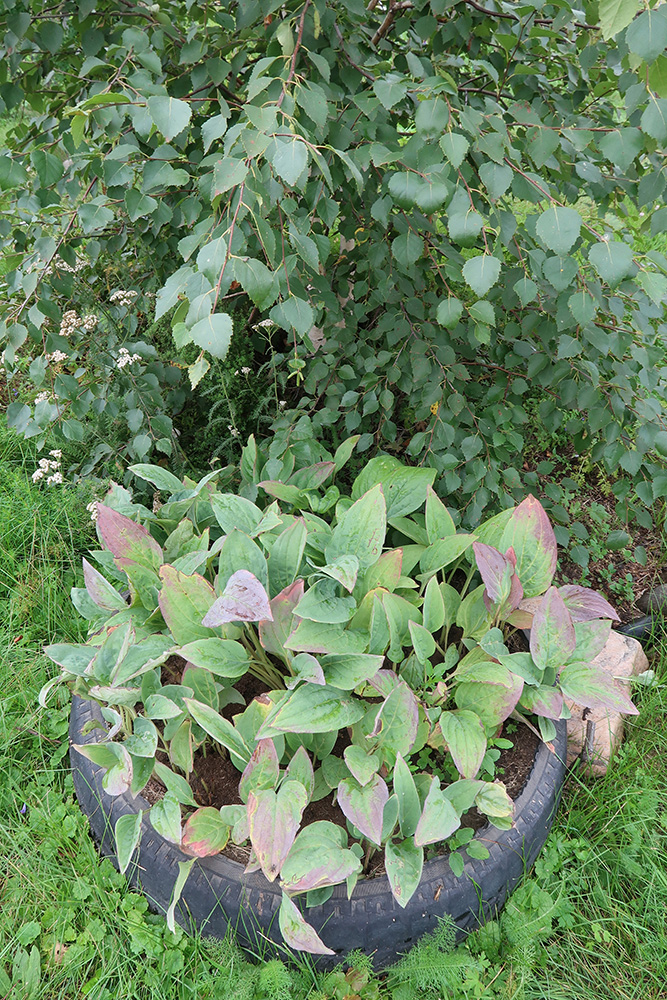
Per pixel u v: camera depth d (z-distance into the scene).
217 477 2.67
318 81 1.86
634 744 2.26
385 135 1.84
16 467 3.17
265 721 1.71
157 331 3.06
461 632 2.36
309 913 1.62
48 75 2.23
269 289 1.35
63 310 2.92
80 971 1.83
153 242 2.39
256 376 3.13
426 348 2.41
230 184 1.29
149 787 1.89
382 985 1.73
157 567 2.08
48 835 2.06
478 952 1.79
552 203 1.46
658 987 1.78
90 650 1.89
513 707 1.85
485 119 1.49
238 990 1.65
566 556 2.92
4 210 2.15
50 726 2.36
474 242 1.46
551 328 2.21
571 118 2.03
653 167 1.63
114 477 2.97
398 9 2.19
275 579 2.03
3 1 1.71
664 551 2.92
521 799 1.85
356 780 1.71
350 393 2.52
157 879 1.77
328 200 1.87
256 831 1.56
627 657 2.39
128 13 1.93
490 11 2.04
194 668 1.95
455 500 2.71
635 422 2.30
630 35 1.23
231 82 2.13
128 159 1.94
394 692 1.74
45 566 2.82
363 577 2.02
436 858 1.73
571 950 1.84
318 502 2.30
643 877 1.95
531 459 3.29
